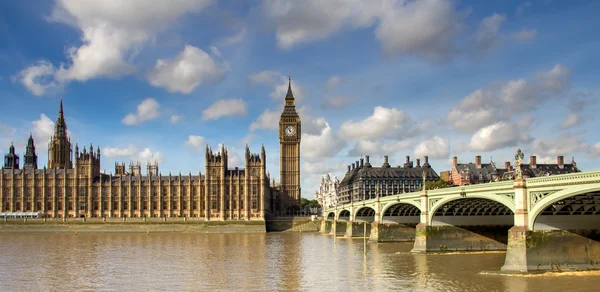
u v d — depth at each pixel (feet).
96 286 256.11
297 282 262.47
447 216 380.58
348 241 520.01
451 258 342.23
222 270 304.30
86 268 314.55
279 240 545.44
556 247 261.85
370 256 364.58
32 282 267.80
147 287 252.83
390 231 488.44
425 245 375.25
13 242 514.27
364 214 597.11
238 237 603.67
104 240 544.21
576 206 264.31
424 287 243.40
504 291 227.20
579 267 263.29
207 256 377.30
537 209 255.09
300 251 411.75
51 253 400.47
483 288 235.40
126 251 415.64
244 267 316.81
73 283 264.31
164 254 392.06
